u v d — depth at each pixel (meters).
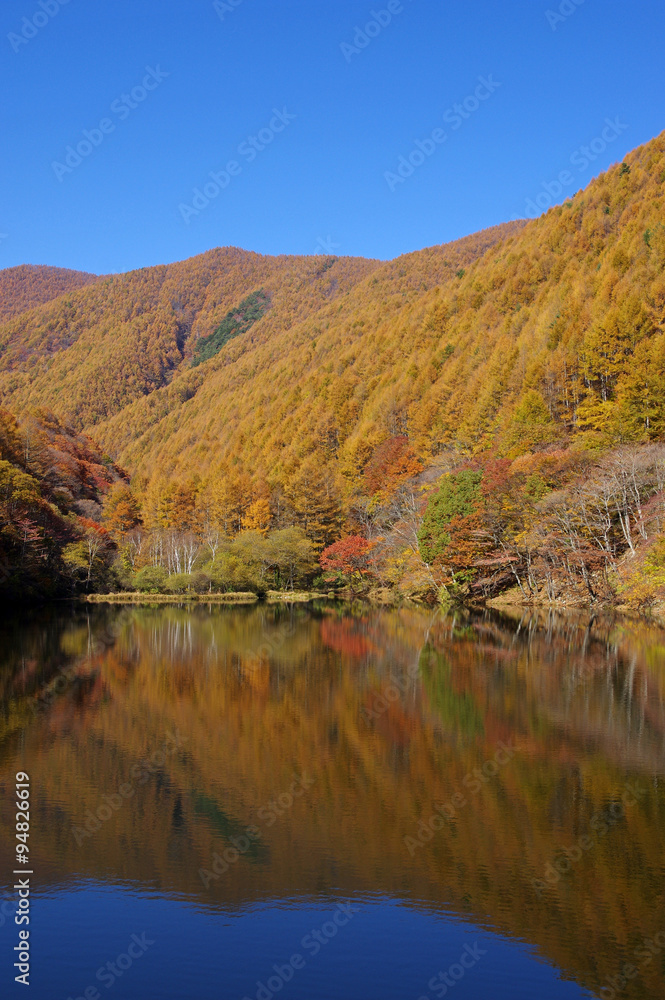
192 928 11.73
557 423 80.25
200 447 185.62
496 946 11.31
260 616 60.84
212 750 20.48
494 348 118.88
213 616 60.91
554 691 27.59
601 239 139.88
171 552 94.38
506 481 60.19
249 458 155.88
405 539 75.69
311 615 61.50
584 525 56.16
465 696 26.94
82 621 55.84
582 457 58.94
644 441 60.88
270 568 89.81
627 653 36.09
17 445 88.56
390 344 166.38
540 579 60.78
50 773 18.52
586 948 11.20
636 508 55.22
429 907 12.26
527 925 11.85
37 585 70.31
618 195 149.75
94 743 21.14
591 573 55.56
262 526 100.31
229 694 27.86
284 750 20.39
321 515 98.31
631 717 23.69
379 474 102.12
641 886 12.91
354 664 34.78
